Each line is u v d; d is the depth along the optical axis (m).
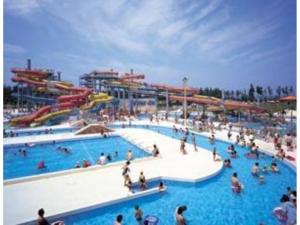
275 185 12.45
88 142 24.33
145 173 13.31
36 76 46.94
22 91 45.94
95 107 43.16
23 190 11.16
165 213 9.83
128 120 39.19
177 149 19.28
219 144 22.44
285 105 37.28
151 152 19.06
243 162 16.36
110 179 12.50
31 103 47.12
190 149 19.23
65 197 10.48
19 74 45.41
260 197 11.17
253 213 9.84
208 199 10.99
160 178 12.84
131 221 9.29
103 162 15.10
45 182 12.09
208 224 9.11
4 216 8.91
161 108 58.97
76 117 39.69
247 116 37.88
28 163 17.52
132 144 23.20
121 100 51.31
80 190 11.16
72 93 46.84
